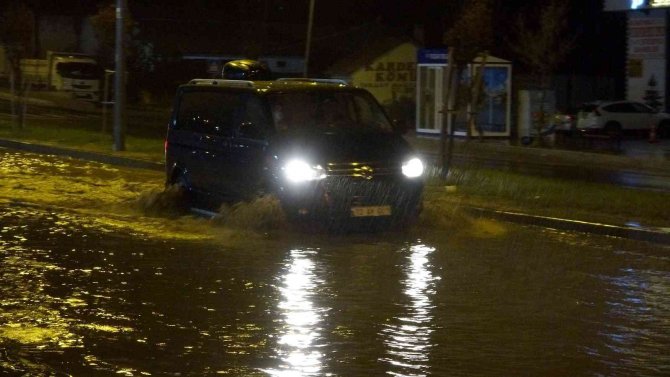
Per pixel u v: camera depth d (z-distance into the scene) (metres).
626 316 17.02
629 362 14.25
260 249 22.14
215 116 25.94
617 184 38.06
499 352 14.59
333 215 23.16
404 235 24.34
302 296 17.83
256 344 14.72
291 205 23.12
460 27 34.59
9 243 22.20
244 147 24.41
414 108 73.56
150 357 13.99
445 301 17.75
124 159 39.19
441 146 34.47
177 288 18.28
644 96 68.75
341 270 20.14
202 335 15.16
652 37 67.94
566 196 30.84
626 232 25.31
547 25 61.84
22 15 50.66
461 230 25.61
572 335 15.67
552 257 22.36
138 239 23.14
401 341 15.04
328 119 24.72
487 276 20.02
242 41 105.94
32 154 42.38
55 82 86.50
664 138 66.19
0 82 92.50
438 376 13.35
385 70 80.00
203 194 26.14
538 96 59.66
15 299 17.14
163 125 66.38
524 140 59.66
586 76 85.56
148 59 94.69
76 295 17.55
